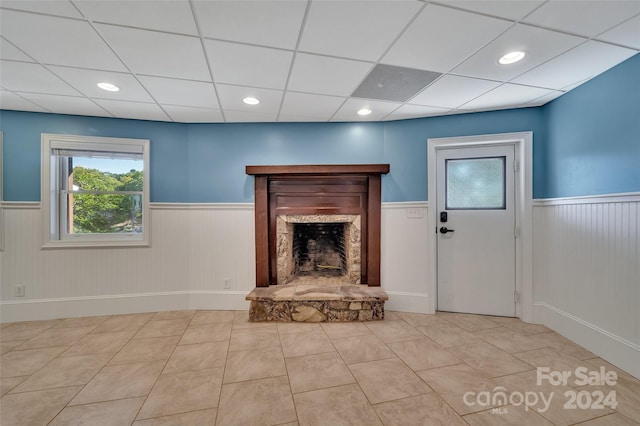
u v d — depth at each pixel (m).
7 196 2.87
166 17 1.52
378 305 2.91
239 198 3.29
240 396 1.74
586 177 2.30
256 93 2.46
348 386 1.83
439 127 3.06
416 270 3.14
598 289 2.20
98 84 2.29
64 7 1.43
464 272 3.12
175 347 2.36
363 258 3.30
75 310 3.02
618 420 1.53
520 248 2.91
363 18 1.53
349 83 2.29
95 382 1.88
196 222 3.27
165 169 3.22
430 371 1.99
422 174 3.12
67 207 3.14
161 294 3.22
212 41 1.74
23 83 2.27
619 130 2.03
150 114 2.98
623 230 2.01
